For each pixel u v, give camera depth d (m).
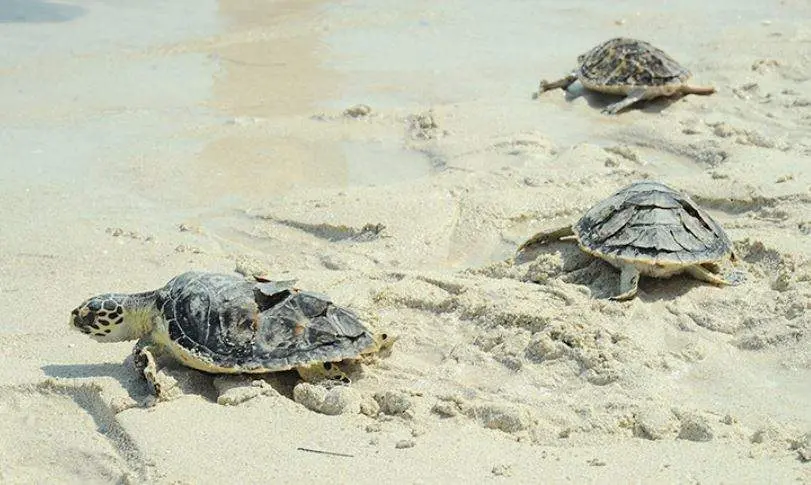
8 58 4.44
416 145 3.61
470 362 2.77
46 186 3.42
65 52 4.55
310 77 4.20
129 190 3.42
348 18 5.11
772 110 3.72
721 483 2.46
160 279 3.04
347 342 2.69
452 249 3.15
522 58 4.40
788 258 2.98
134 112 3.85
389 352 2.80
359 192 3.34
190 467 2.52
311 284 2.97
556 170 3.41
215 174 3.49
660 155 3.52
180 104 3.90
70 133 3.71
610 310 2.85
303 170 3.51
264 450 2.55
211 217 3.30
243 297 2.70
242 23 5.05
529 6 5.29
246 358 2.66
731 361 2.75
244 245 3.19
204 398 2.68
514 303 2.87
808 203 3.16
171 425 2.60
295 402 2.66
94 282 3.03
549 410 2.65
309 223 3.23
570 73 4.10
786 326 2.79
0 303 2.96
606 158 3.46
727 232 3.10
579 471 2.50
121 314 2.74
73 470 2.57
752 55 4.17
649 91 3.76
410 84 4.08
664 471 2.49
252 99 3.94
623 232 2.92
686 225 2.92
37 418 2.66
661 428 2.59
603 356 2.74
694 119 3.67
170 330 2.69
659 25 4.83
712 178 3.29
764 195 3.20
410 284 2.96
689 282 2.93
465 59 4.41
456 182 3.38
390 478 2.49
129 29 4.94
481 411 2.63
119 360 2.78
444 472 2.50
